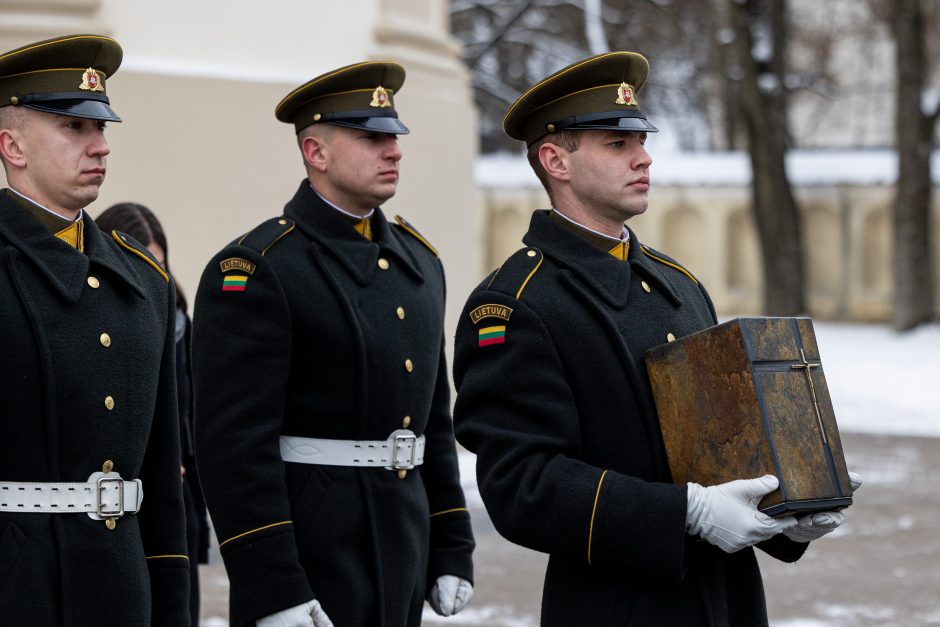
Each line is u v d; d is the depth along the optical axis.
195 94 12.57
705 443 4.82
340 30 13.52
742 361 4.70
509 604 10.38
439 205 14.48
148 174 12.38
